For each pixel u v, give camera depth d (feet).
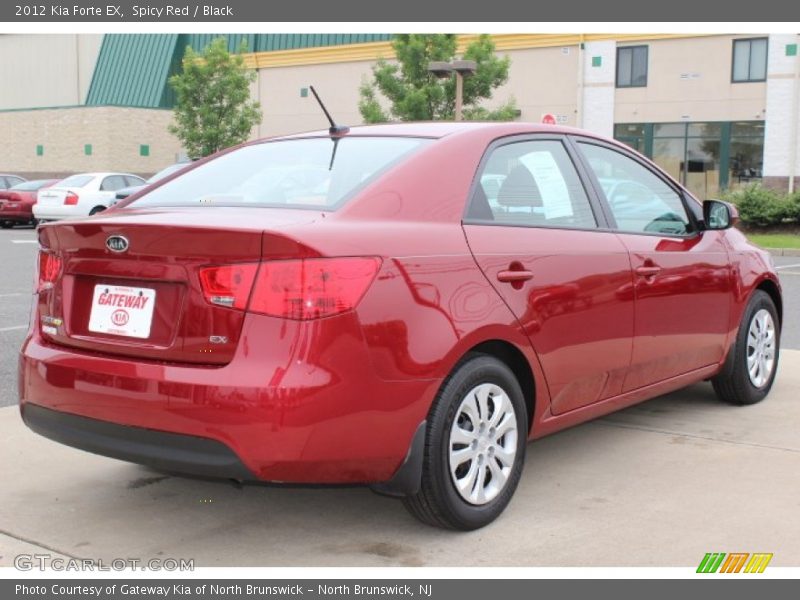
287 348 9.96
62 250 11.54
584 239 13.71
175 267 10.45
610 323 13.88
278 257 10.04
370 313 10.38
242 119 107.24
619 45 101.86
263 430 9.88
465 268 11.56
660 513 12.66
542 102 106.11
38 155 129.29
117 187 74.28
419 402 10.84
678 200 16.78
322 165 12.59
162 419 10.29
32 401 11.57
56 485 13.79
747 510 12.76
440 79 83.10
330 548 11.59
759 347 18.54
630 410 18.28
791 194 73.36
